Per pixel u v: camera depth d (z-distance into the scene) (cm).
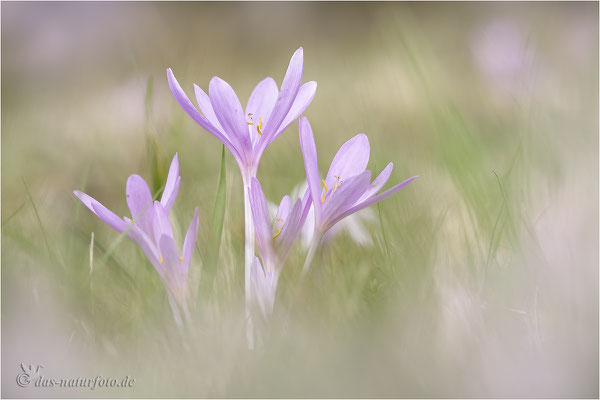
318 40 666
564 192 185
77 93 448
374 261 182
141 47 565
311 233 183
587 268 177
